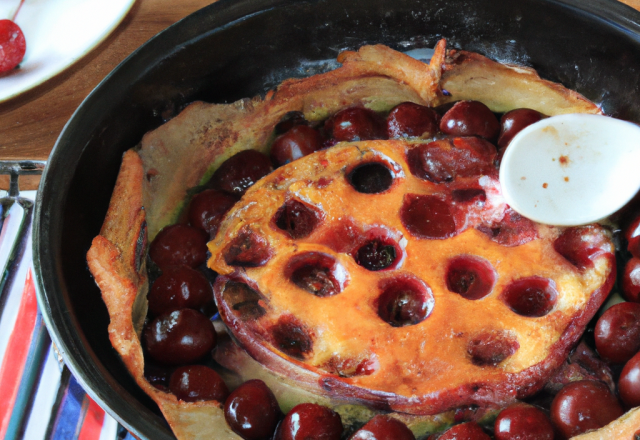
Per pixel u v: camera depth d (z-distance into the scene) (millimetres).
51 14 491
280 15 480
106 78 460
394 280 452
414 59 496
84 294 443
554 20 481
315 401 448
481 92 499
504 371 438
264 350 450
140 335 448
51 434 489
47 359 502
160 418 419
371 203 464
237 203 472
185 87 483
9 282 516
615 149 450
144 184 474
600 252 456
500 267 452
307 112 503
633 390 418
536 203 450
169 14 537
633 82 479
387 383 438
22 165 525
